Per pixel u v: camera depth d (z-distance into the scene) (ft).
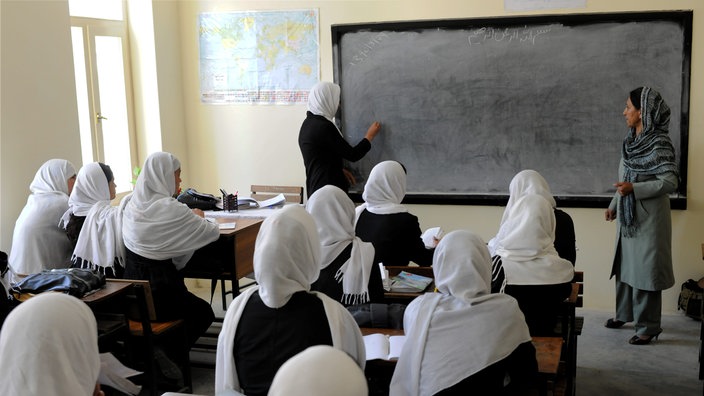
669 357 13.24
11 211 13.42
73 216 12.55
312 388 2.98
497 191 16.31
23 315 4.92
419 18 16.24
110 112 17.06
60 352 4.90
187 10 17.92
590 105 15.42
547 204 10.00
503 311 7.00
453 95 16.21
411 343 7.11
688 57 14.69
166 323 11.56
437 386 6.89
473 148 16.30
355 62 16.74
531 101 15.75
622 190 13.29
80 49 16.03
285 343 6.20
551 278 9.45
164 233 11.54
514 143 16.02
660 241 13.33
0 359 4.86
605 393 11.74
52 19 14.17
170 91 17.87
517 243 9.70
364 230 11.78
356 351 6.56
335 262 9.63
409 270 11.30
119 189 17.44
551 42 15.42
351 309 8.90
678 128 14.94
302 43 17.17
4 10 13.08
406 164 16.79
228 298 17.52
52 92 14.21
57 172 13.10
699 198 15.06
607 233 15.80
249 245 13.41
